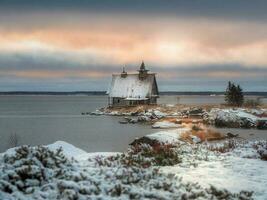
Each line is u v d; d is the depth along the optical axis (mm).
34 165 12227
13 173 11570
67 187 11242
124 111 112438
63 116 110000
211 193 12438
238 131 58188
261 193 13016
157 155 20078
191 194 11797
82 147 42844
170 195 11617
